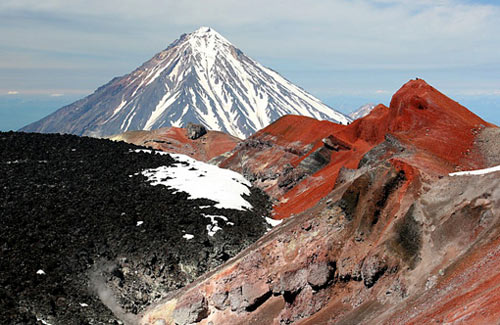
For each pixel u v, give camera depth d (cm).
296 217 6009
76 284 5506
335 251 4378
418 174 4247
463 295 2728
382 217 4272
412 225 3803
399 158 4741
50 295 5209
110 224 6500
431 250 3591
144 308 5622
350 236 4412
